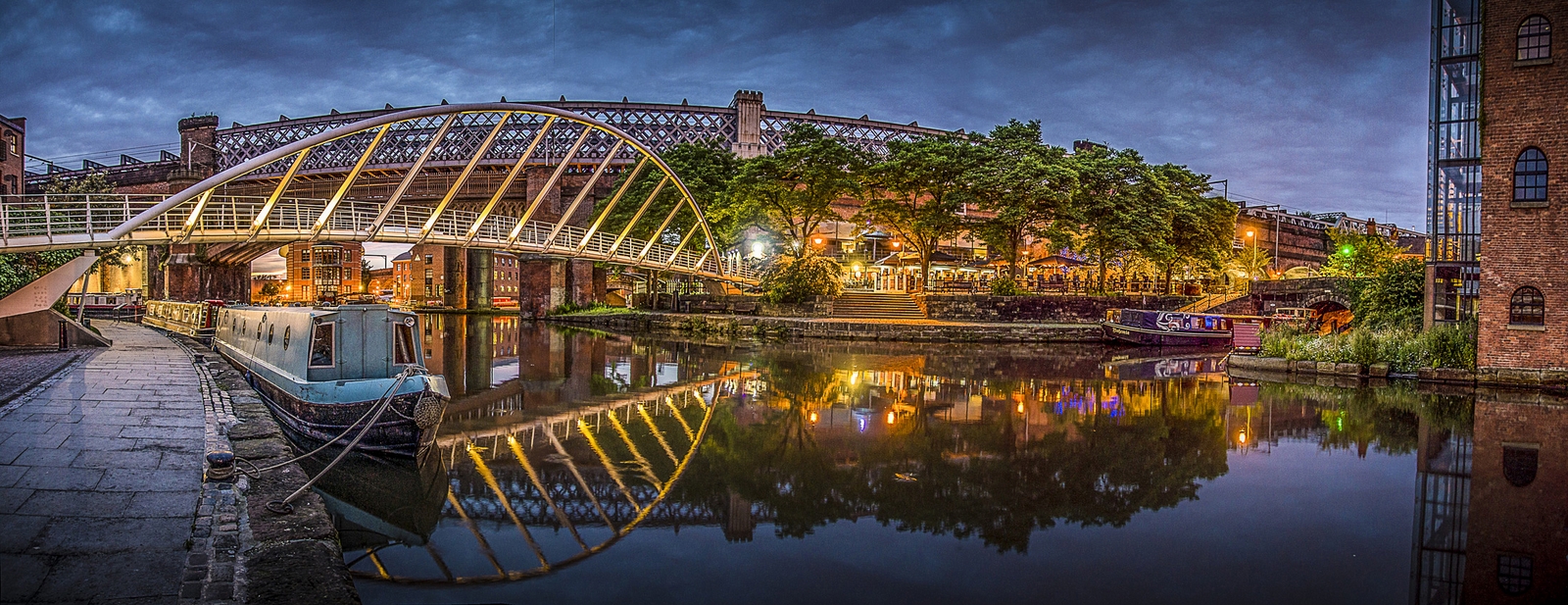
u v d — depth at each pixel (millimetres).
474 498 10180
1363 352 24906
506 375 24359
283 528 6891
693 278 62906
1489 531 9008
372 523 9141
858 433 14633
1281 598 7109
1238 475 11672
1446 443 14039
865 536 8758
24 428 10164
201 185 27953
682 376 24141
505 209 78875
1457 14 24656
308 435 12578
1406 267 29469
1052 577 7594
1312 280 44438
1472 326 24062
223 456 8242
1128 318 39938
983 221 50906
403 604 6867
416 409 11477
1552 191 21062
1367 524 9281
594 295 69000
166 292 69000
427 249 97812
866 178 47812
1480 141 23328
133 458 8703
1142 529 9047
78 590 5145
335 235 34656
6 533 6070
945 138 51125
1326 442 14117
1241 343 32719
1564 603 7008
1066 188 46281
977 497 10344
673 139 82125
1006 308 46000
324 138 29828
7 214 24547
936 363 28562
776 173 47656
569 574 7625
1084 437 14414
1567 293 21062
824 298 47594
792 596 7113
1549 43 20812
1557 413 17516
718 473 11578
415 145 82062
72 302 58781
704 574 7641
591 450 13078
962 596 7137
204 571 5703
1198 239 52812
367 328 13227
